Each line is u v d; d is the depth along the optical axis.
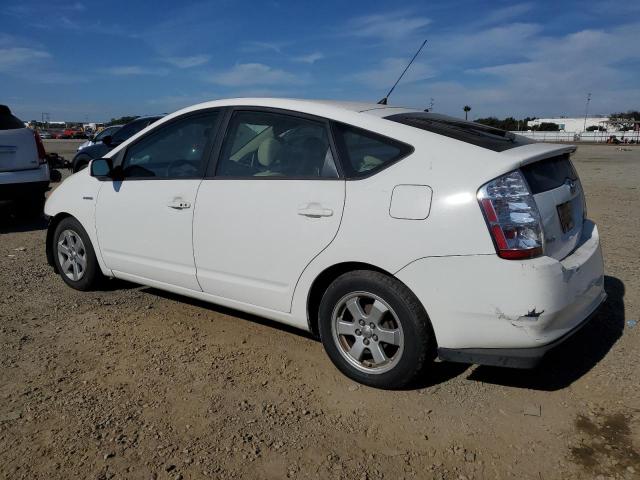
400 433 2.87
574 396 3.21
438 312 2.96
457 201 2.88
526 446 2.76
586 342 3.92
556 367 3.57
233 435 2.85
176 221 4.04
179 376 3.48
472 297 2.86
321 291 3.53
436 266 2.92
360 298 3.28
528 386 3.33
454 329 2.94
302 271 3.42
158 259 4.24
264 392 3.29
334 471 2.58
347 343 3.42
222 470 2.58
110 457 2.67
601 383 3.35
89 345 3.93
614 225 8.21
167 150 4.27
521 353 2.85
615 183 14.89
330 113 3.48
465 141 3.12
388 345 3.31
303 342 4.00
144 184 4.30
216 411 3.07
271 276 3.57
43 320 4.39
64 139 65.88
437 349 3.04
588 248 3.36
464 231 2.85
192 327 4.27
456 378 3.44
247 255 3.66
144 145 4.43
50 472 2.56
